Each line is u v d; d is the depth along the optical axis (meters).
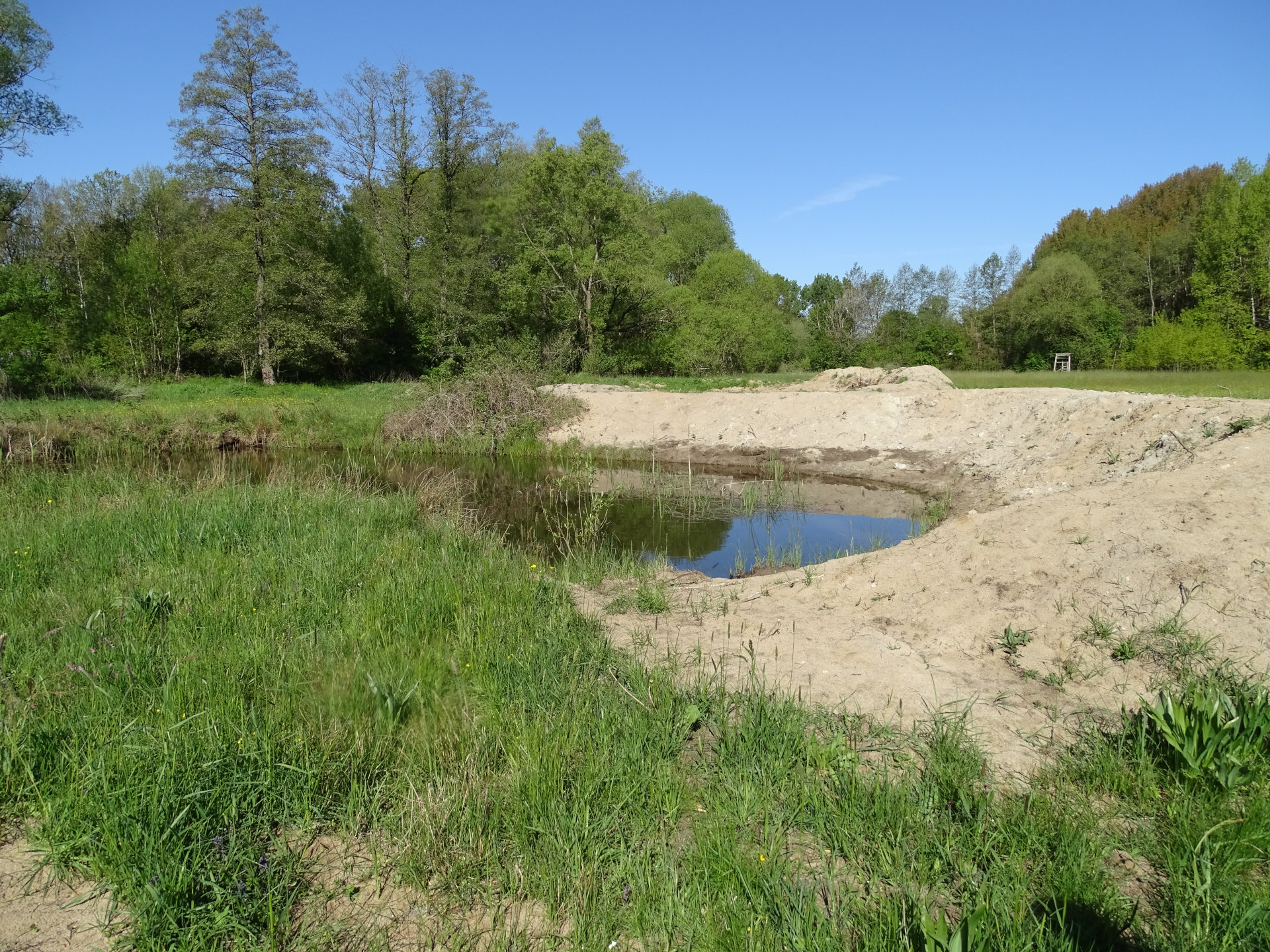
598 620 6.45
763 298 53.06
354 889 3.27
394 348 38.59
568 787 3.83
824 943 2.79
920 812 3.59
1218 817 3.48
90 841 3.33
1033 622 5.67
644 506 13.55
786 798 3.78
